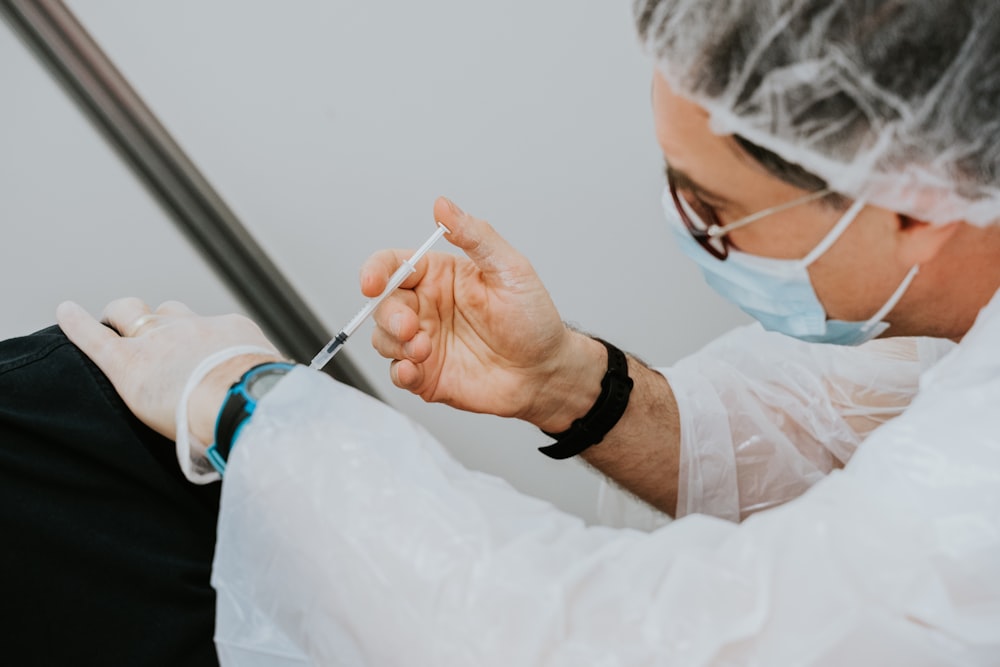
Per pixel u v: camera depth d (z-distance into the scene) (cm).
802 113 63
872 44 59
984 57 58
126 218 124
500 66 124
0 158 119
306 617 53
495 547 52
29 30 115
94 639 68
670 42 64
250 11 119
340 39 121
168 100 122
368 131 126
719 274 79
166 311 78
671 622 50
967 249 69
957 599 49
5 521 65
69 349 70
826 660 48
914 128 62
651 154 129
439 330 87
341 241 130
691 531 58
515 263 82
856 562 50
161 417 64
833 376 104
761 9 60
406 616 50
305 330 132
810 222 70
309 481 54
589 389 94
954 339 77
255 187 126
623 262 135
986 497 50
